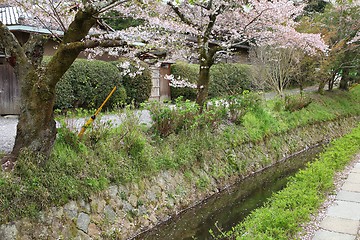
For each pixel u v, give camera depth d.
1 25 5.16
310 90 19.25
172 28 8.38
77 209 5.36
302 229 4.79
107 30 7.05
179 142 8.05
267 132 11.34
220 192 8.36
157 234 6.21
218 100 10.51
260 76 15.34
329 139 14.59
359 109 18.81
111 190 6.04
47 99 5.16
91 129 6.53
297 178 7.00
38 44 5.49
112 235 5.66
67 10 6.55
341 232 4.75
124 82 13.24
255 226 4.93
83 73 11.45
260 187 8.82
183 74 15.95
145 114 10.48
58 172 5.34
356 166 8.21
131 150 6.77
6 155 5.51
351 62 17.52
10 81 10.97
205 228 6.47
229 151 9.41
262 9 9.46
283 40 11.69
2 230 4.39
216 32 10.72
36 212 4.77
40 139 5.20
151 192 6.78
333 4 17.03
